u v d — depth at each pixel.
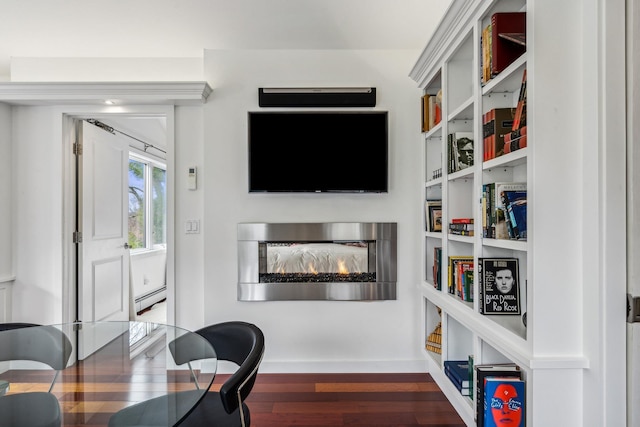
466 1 1.54
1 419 1.14
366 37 2.34
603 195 1.12
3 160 2.50
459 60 1.94
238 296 2.47
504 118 1.46
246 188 2.49
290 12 2.07
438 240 2.36
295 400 2.09
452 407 2.01
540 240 1.18
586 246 1.17
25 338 1.77
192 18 2.11
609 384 1.11
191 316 2.54
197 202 2.54
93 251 2.81
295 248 2.54
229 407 1.06
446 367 1.99
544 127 1.18
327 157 2.43
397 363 2.49
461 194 1.96
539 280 1.18
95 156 2.84
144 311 4.11
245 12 2.06
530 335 1.19
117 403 1.23
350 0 1.97
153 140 4.07
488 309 1.52
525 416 1.30
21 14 2.03
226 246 2.49
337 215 2.51
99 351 1.65
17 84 2.30
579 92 1.19
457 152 1.87
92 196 2.80
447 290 1.94
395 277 2.49
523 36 1.35
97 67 2.54
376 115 2.43
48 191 2.55
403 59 2.50
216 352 1.61
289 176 2.43
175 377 1.42
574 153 1.19
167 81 2.35
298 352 2.49
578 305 1.18
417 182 2.51
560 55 1.19
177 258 2.54
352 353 2.50
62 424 1.11
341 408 2.00
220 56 2.48
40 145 2.54
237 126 2.48
